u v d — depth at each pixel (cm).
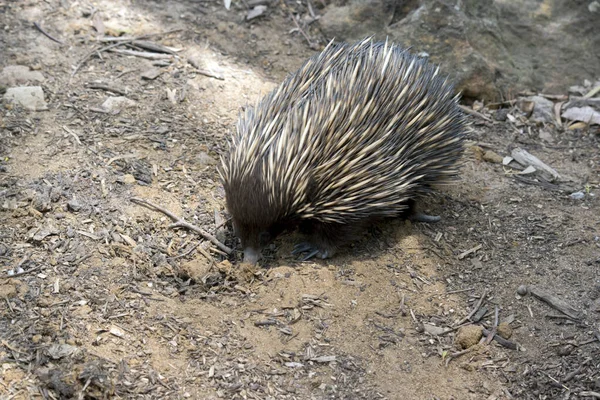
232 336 180
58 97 219
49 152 205
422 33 243
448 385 178
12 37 231
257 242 186
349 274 193
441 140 198
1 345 172
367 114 185
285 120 181
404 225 204
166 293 186
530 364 182
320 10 256
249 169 178
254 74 236
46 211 194
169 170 207
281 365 177
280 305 186
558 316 189
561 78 246
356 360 180
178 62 233
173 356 176
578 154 229
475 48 243
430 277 195
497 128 235
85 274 185
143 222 196
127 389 170
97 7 244
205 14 249
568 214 210
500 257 200
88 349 174
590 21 249
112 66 229
